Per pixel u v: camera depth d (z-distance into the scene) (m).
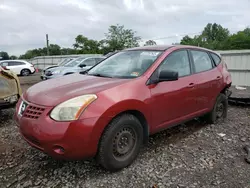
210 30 72.56
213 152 3.42
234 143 3.76
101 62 4.09
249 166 3.01
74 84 3.01
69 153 2.48
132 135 2.96
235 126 4.60
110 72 3.52
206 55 4.42
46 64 28.98
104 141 2.64
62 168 2.97
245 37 55.09
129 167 2.98
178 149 3.51
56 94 2.71
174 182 2.65
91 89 2.74
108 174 2.83
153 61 3.36
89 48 52.97
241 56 10.56
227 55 10.99
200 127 4.51
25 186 2.61
